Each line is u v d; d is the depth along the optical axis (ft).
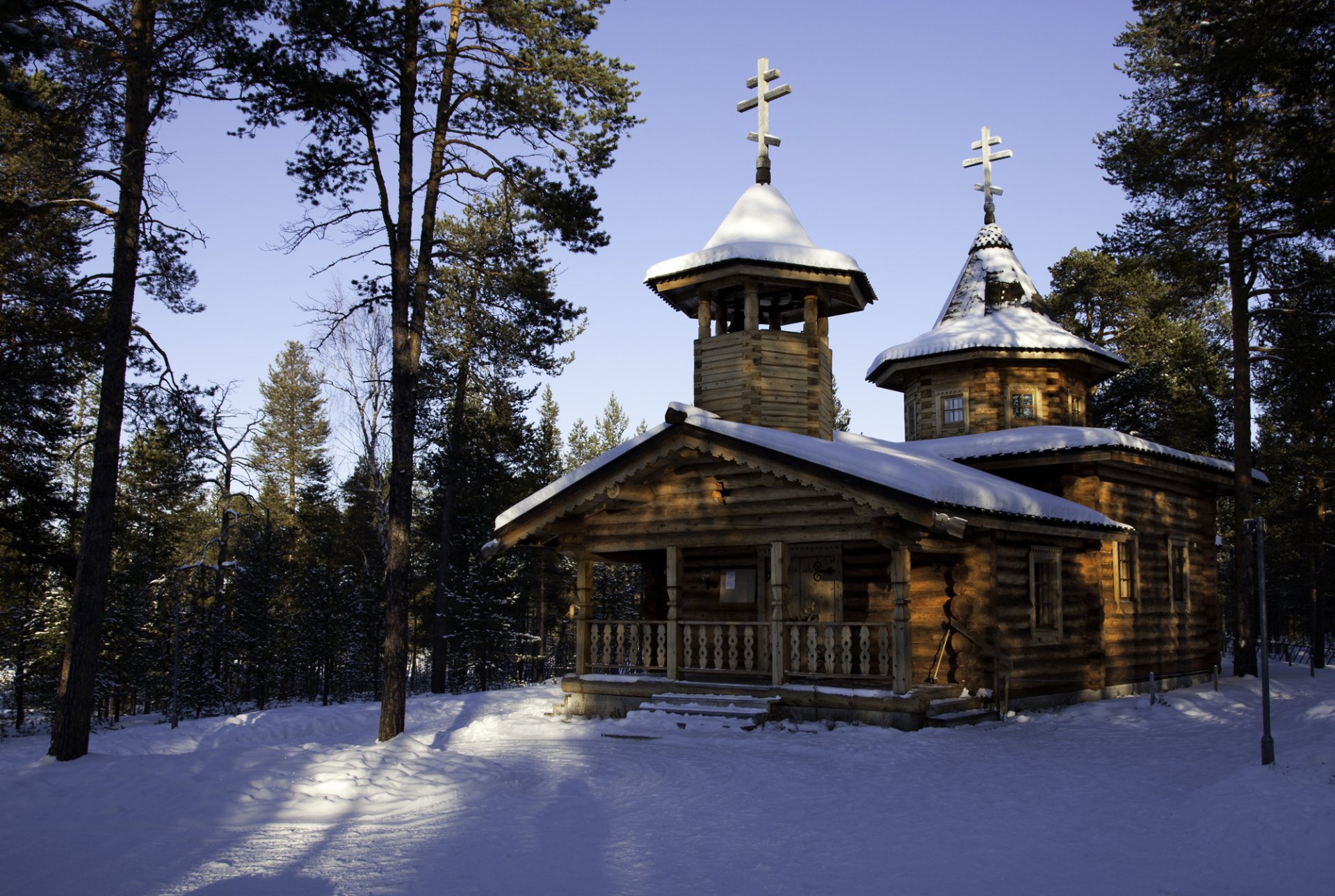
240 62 52.01
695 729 50.72
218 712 119.44
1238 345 85.20
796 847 26.94
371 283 58.59
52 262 71.36
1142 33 91.91
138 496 122.72
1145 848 26.05
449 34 59.06
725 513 56.24
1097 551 63.67
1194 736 47.52
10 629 118.73
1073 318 131.13
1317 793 28.14
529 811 32.55
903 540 49.34
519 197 60.13
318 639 134.21
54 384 72.59
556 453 188.75
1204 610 79.77
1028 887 22.57
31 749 58.44
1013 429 79.10
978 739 46.57
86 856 27.35
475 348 72.90
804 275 63.36
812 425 63.16
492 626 130.11
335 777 36.52
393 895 22.74
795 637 53.83
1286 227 81.35
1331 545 119.75
